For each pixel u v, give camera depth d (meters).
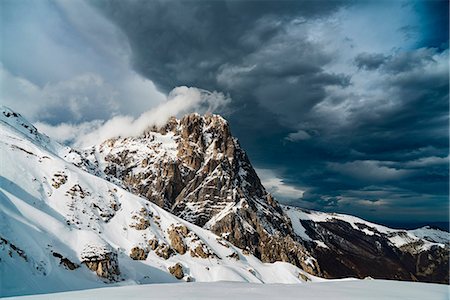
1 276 71.31
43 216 112.00
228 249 191.50
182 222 189.88
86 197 149.50
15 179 130.50
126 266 125.50
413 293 24.88
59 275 90.12
